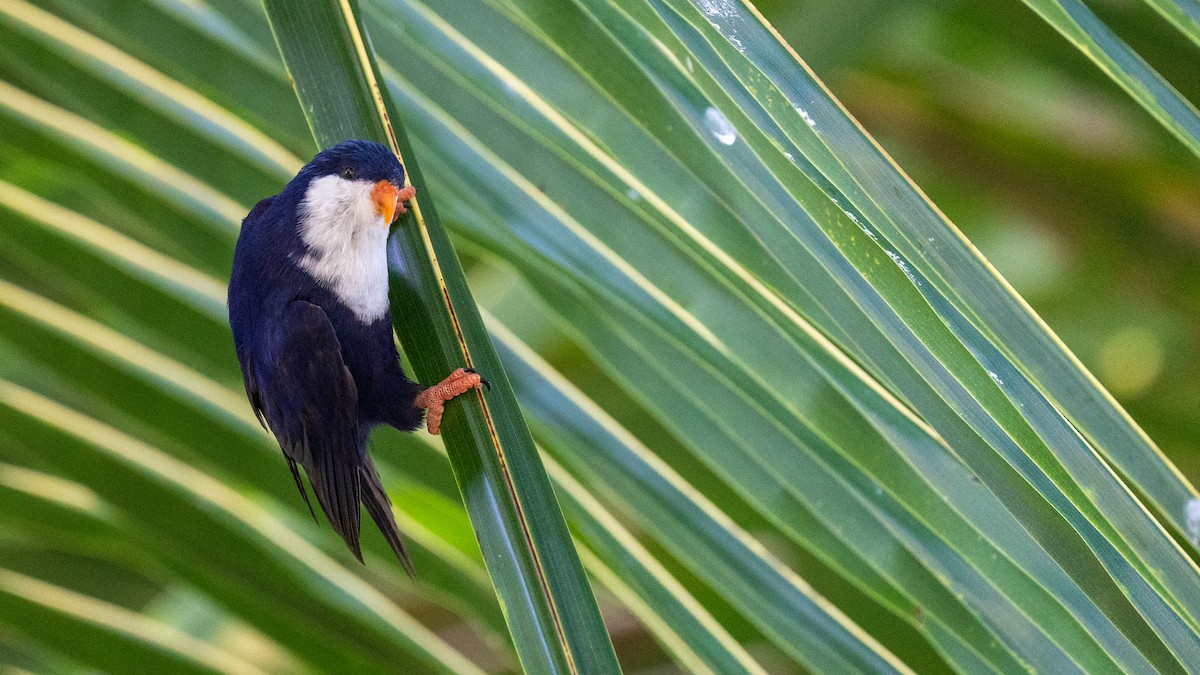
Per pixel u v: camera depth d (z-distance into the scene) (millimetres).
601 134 4797
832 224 4711
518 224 4820
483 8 4812
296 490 4871
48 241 4844
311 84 4758
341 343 4855
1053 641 4750
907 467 4773
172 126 4855
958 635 4781
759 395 4789
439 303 4758
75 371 4852
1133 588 4699
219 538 4863
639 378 4828
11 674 4887
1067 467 4691
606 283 4809
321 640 4867
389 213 4844
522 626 4715
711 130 4750
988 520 4766
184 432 4859
